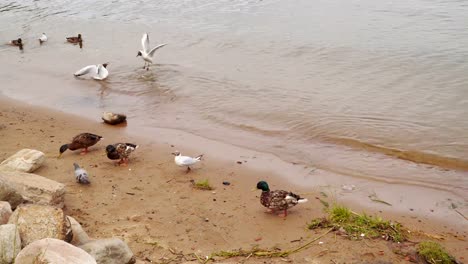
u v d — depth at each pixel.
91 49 24.66
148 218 9.74
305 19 27.67
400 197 10.74
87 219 9.60
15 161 11.54
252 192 10.96
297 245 8.78
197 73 20.08
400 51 21.47
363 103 16.36
